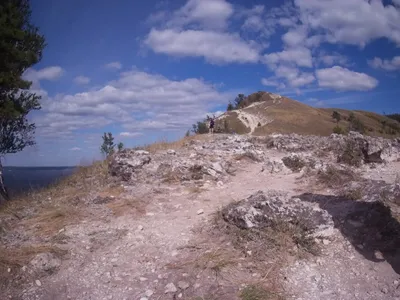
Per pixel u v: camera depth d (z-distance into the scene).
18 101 13.44
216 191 7.57
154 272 4.80
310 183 7.42
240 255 4.97
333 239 5.13
